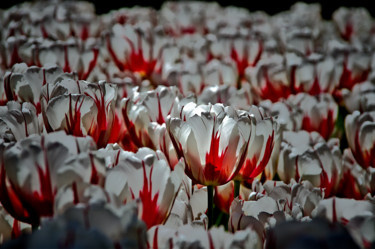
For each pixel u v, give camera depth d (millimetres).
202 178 1814
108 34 2197
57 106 1802
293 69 2164
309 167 1913
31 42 2125
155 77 2219
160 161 1736
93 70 2133
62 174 1689
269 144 1848
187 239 1691
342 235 1641
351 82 2328
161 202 1737
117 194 1718
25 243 1649
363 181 1942
